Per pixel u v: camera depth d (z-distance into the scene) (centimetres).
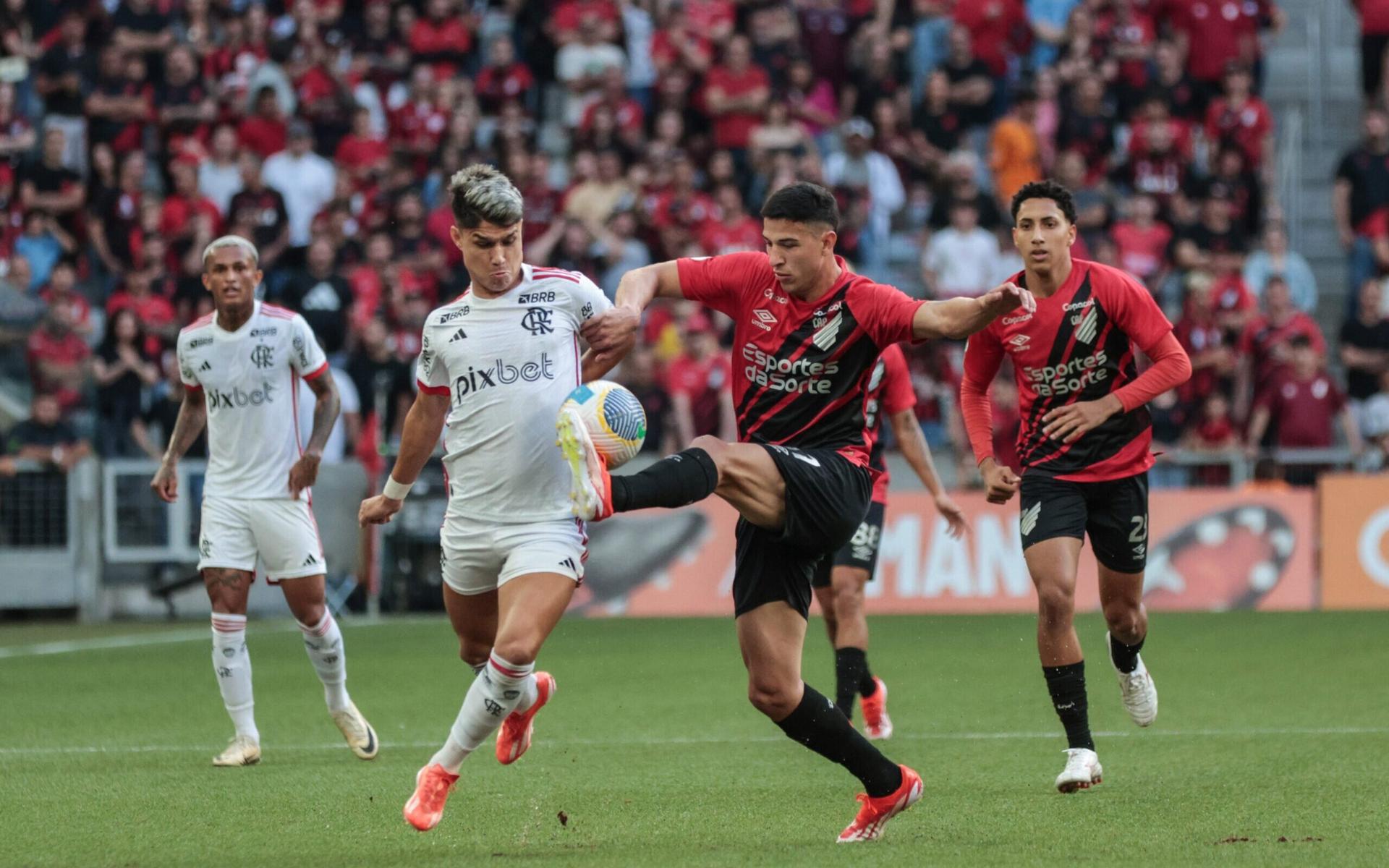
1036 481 2380
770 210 1862
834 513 1847
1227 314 6044
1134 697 2527
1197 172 6681
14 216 6444
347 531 5347
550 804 2220
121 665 4181
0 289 5875
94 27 6969
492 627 2084
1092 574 5319
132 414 5628
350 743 2673
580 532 1964
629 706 3341
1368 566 5231
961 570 5216
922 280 6675
